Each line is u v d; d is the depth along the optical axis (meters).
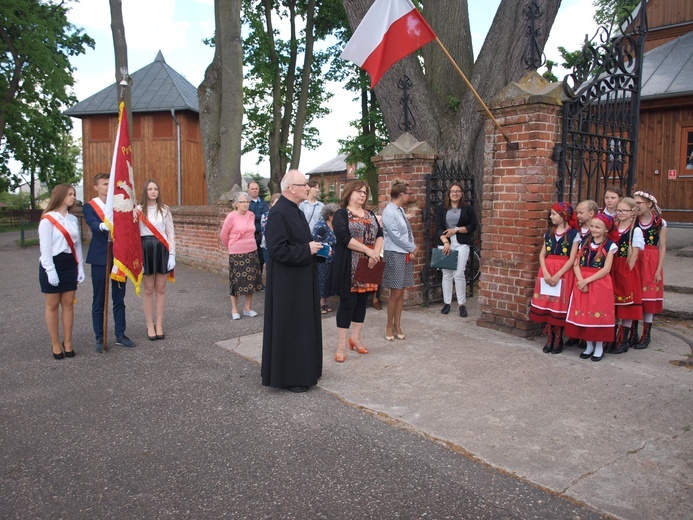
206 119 14.79
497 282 6.18
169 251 6.20
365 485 3.12
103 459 3.50
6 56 25.19
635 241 5.21
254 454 3.52
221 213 11.06
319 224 7.30
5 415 4.19
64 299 5.54
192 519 2.86
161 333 6.29
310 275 4.57
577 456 3.36
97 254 5.78
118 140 5.59
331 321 6.99
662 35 15.88
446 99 11.07
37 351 5.85
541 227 5.79
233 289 7.19
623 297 5.29
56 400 4.46
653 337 6.01
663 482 3.06
